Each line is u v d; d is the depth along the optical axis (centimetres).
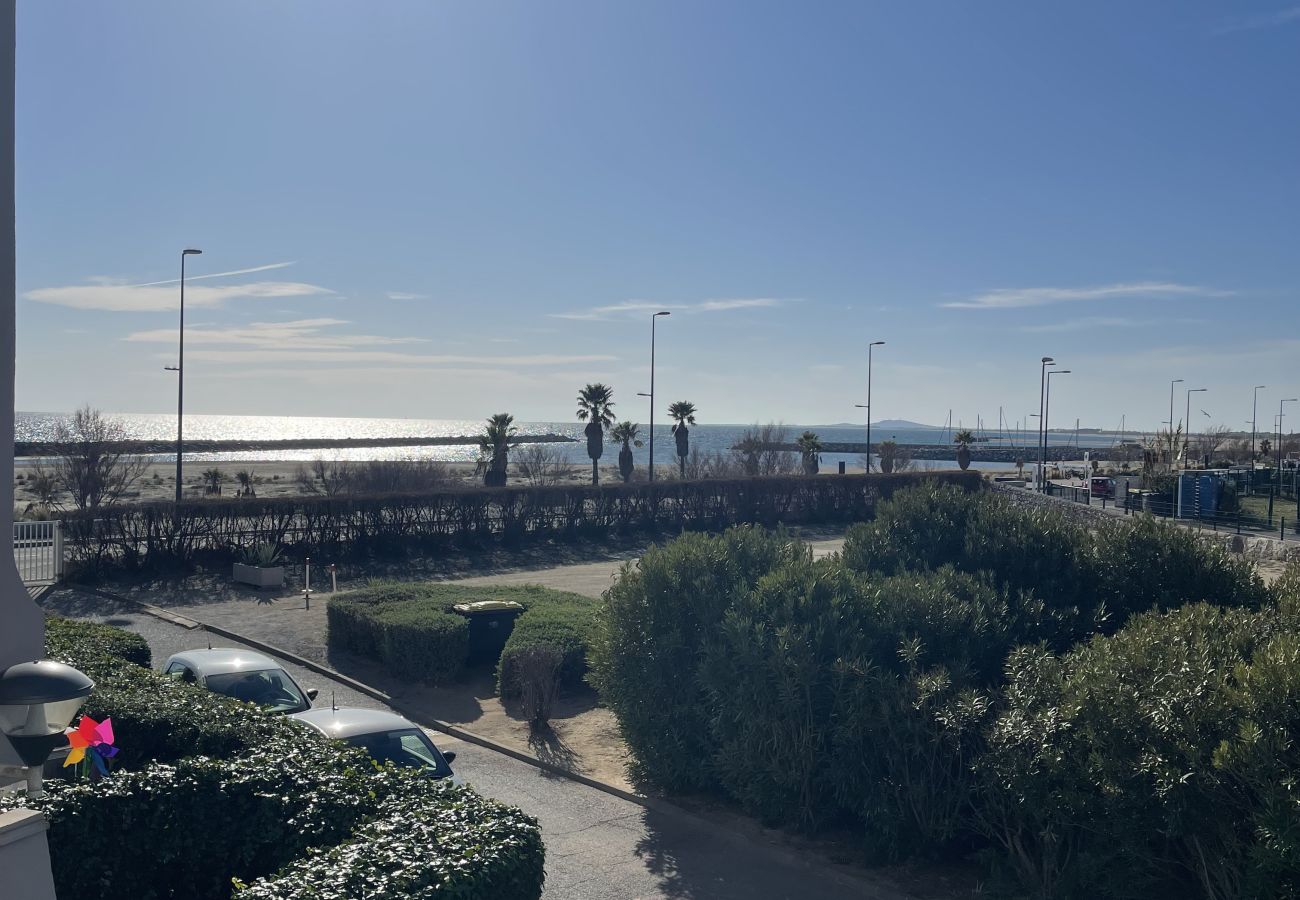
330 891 563
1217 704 762
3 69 595
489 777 1312
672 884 977
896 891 953
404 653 1747
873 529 1383
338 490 5250
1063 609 1200
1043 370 5984
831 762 1038
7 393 603
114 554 2744
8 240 601
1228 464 7388
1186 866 802
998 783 905
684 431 6431
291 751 818
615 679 1272
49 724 534
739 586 1216
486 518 3441
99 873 684
